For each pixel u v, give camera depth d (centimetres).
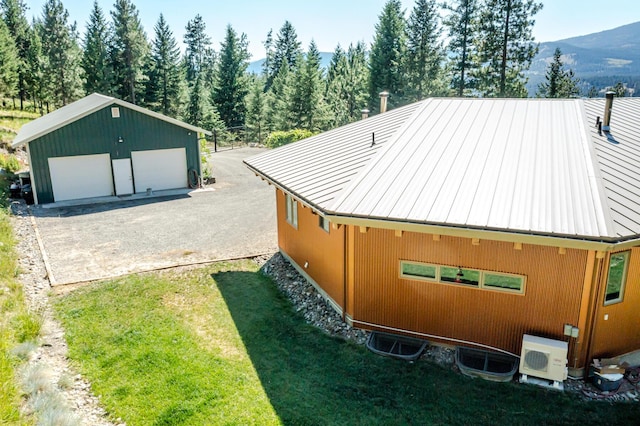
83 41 5459
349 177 939
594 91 4184
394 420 679
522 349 759
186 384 754
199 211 1947
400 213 760
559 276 756
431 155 953
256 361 835
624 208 716
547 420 676
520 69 3475
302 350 878
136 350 852
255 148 4334
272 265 1308
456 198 784
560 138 970
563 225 674
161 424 662
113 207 2034
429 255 846
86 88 5316
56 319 969
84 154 2177
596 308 753
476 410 700
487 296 819
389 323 916
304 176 1053
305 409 702
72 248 1450
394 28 4534
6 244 1372
